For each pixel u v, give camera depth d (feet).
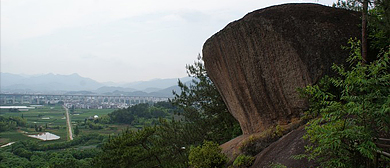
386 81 13.93
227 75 33.94
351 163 14.62
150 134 46.70
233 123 55.31
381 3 19.31
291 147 23.86
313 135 16.12
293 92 28.07
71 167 94.73
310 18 28.04
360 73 14.49
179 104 60.18
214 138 54.49
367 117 13.89
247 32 30.17
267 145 29.48
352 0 22.85
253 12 31.35
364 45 22.85
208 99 58.54
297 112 28.66
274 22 28.45
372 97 13.66
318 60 26.63
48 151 150.30
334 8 29.58
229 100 36.09
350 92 15.33
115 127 248.73
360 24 26.99
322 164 16.30
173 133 53.21
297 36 27.58
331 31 27.12
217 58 34.63
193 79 61.31
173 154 50.01
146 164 44.34
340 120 14.84
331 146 13.99
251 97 31.76
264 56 29.50
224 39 32.68
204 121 57.00
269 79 29.73
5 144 187.62
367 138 13.39
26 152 135.44
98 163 46.85
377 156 14.01
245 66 31.24
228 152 33.86
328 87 24.72
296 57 27.35
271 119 30.81
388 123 13.85
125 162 43.52
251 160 28.35
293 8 29.55
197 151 30.68
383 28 20.44
